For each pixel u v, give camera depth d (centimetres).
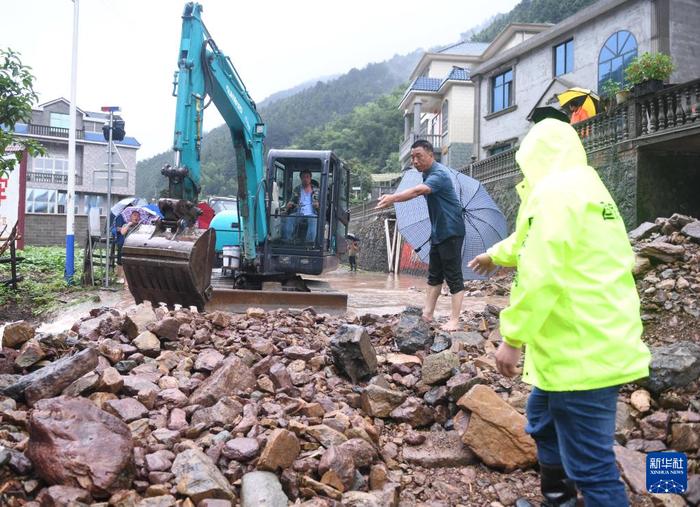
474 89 2683
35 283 1173
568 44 1983
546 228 195
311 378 391
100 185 4181
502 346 207
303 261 922
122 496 224
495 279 1276
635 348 198
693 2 1658
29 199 4069
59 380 324
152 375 362
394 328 489
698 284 550
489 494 285
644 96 1180
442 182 523
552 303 194
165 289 565
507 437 304
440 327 547
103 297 995
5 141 941
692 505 264
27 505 220
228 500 232
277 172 941
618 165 1245
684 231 714
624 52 1741
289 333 498
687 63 1642
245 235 883
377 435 316
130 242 566
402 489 283
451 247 533
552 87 1997
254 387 362
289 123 17425
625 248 210
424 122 3806
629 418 344
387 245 2520
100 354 383
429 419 348
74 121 1206
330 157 930
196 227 588
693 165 1222
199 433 293
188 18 671
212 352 405
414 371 409
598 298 198
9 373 376
